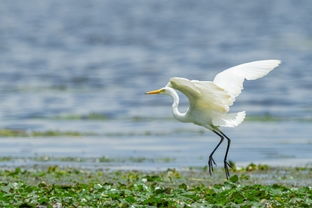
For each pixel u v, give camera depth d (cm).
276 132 2639
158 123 2900
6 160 2000
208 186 1534
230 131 2666
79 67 5003
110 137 2508
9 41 6481
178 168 1886
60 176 1680
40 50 5950
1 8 9956
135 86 4159
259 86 4134
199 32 7275
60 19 8612
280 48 5975
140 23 8194
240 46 6153
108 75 4628
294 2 11169
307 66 4975
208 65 5094
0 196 1254
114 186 1429
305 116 3089
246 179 1700
